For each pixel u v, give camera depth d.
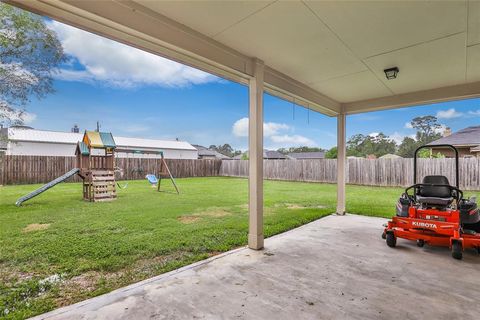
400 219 3.68
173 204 7.15
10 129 10.93
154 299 2.31
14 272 2.88
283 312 2.11
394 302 2.25
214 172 19.59
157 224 4.91
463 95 4.46
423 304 2.22
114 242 3.84
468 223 3.60
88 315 2.07
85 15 2.14
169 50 2.80
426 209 3.59
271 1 2.32
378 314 2.07
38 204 7.06
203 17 2.60
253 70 3.58
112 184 8.14
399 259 3.25
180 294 2.40
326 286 2.54
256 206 3.62
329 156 25.94
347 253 3.46
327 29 2.78
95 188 7.70
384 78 4.24
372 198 8.33
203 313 2.09
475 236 3.32
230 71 3.38
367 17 2.54
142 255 3.38
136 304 2.23
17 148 17.66
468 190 9.56
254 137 3.65
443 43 3.03
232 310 2.13
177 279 2.71
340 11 2.45
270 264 3.09
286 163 15.41
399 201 4.14
